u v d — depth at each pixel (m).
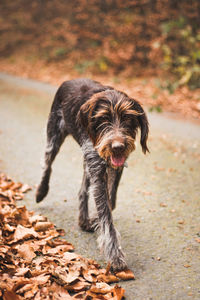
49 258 3.35
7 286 2.87
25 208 4.26
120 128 3.14
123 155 3.18
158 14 15.20
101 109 3.19
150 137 7.77
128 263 3.48
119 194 5.04
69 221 4.27
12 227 3.81
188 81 11.58
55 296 2.85
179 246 3.79
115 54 14.57
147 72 13.04
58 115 4.38
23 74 15.15
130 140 3.19
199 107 9.84
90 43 15.99
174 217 4.42
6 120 8.72
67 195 4.95
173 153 6.86
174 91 11.22
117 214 4.46
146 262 3.51
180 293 3.07
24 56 17.41
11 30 20.25
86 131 3.50
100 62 13.91
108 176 3.69
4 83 13.50
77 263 3.29
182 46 13.27
